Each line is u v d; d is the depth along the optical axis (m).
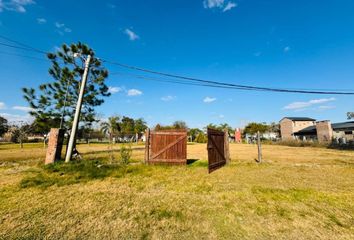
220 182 6.75
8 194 5.41
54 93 14.42
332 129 40.56
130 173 8.18
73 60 13.88
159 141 10.44
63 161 9.73
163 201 4.91
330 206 4.56
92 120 16.03
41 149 22.42
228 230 3.48
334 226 3.62
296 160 12.16
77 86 14.57
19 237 3.25
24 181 6.66
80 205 4.63
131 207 4.52
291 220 3.86
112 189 5.93
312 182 6.70
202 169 9.17
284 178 7.29
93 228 3.55
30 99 14.12
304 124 52.44
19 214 4.11
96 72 14.73
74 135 10.21
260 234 3.35
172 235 3.32
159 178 7.36
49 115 14.66
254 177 7.49
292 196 5.25
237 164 10.58
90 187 6.14
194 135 64.44
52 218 3.94
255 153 17.55
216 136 9.84
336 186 6.20
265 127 58.66
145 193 5.55
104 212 4.24
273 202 4.83
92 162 9.76
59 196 5.27
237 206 4.58
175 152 10.32
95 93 14.95
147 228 3.56
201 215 4.09
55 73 14.34
